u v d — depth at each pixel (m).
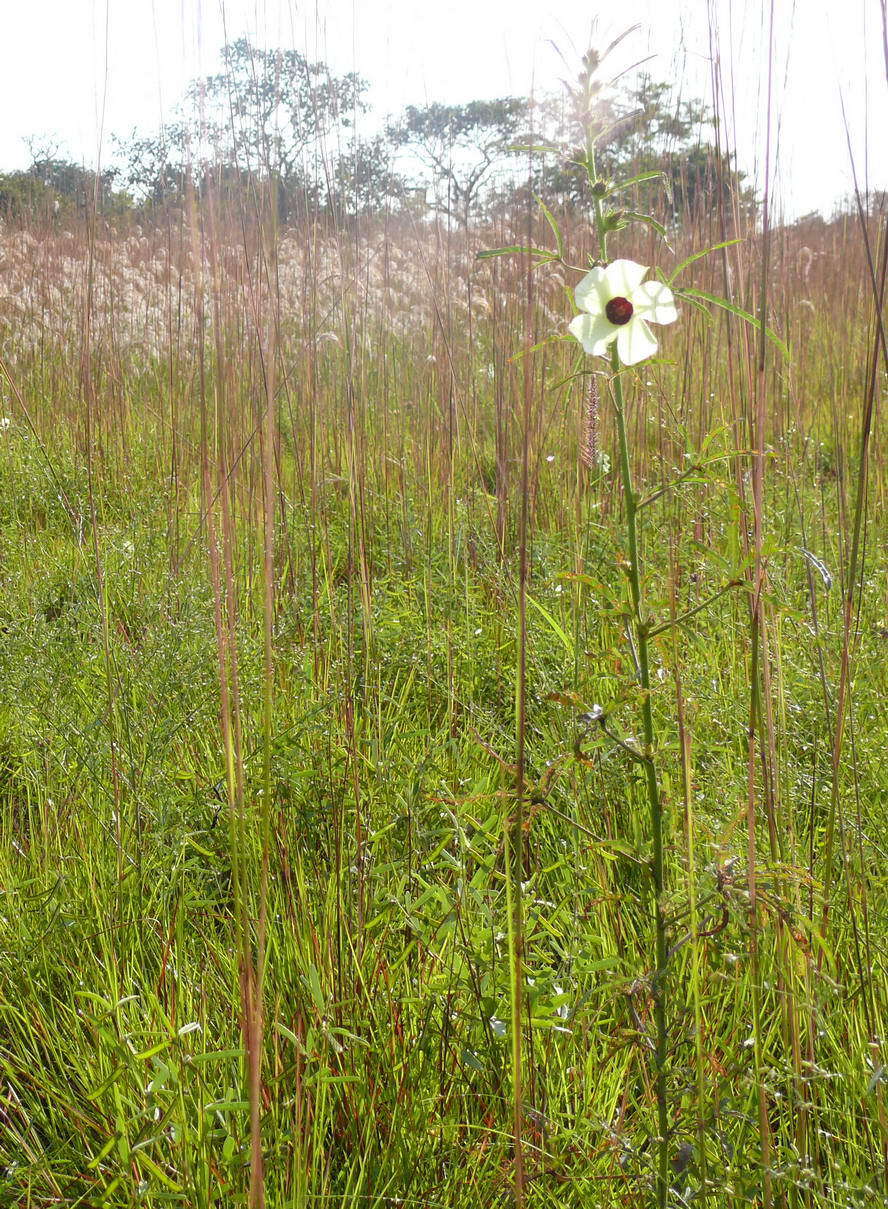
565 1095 1.69
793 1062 1.52
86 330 2.87
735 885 1.46
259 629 3.17
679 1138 1.47
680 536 3.21
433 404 4.63
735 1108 1.48
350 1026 1.78
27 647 2.88
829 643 2.74
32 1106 1.73
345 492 4.34
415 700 3.07
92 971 1.95
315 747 2.55
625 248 5.06
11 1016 1.93
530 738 2.75
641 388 3.52
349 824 2.35
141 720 2.58
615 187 1.36
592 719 1.40
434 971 1.86
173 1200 1.45
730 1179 1.42
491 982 1.76
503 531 3.74
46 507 4.36
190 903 2.04
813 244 7.65
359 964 1.90
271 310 1.51
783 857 2.01
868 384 1.76
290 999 1.90
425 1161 1.63
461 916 1.89
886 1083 1.54
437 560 3.76
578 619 2.62
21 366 6.13
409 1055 1.76
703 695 2.52
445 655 3.20
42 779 2.63
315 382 3.35
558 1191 1.54
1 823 2.61
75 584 3.32
